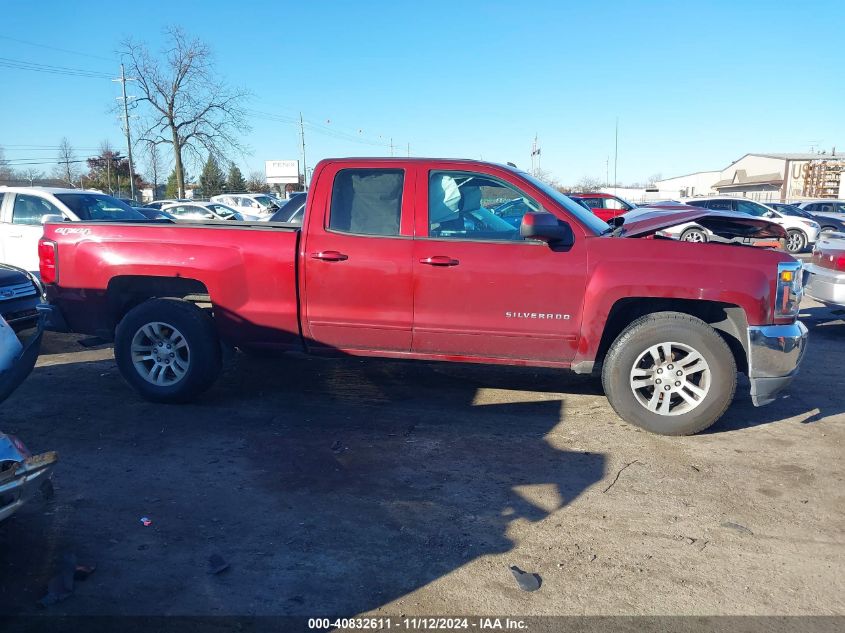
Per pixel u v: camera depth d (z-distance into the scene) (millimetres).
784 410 5746
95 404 5688
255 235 5414
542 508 3973
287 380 6457
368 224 5273
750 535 3689
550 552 3506
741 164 70375
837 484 4320
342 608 3035
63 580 3164
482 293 5074
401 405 5766
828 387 6438
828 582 3275
